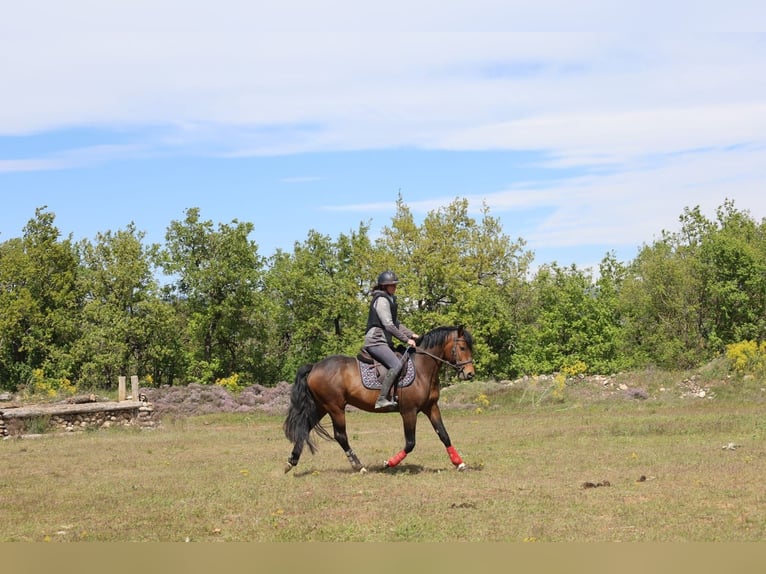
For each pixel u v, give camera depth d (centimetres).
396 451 1597
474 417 2705
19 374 4975
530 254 5469
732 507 920
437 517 899
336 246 5881
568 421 2267
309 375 1292
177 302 5594
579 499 989
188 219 5147
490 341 5081
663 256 5419
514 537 805
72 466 1505
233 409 3167
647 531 816
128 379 5012
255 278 5222
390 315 1262
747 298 4653
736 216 5856
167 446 1881
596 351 4416
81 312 5228
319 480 1192
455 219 5062
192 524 900
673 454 1393
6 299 4984
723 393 2905
